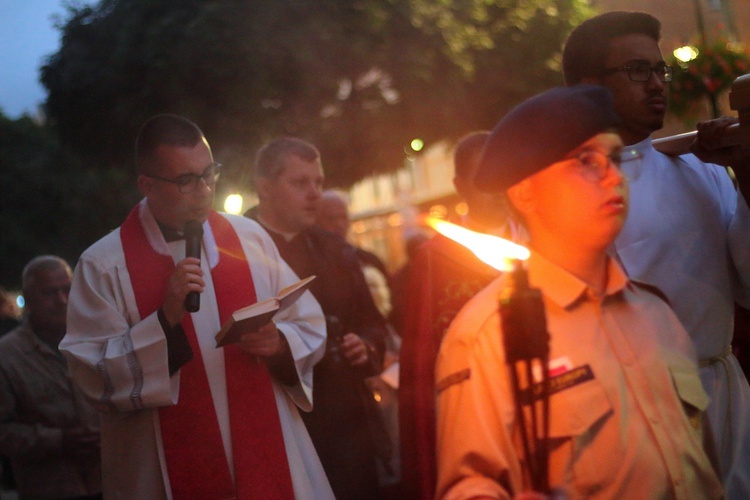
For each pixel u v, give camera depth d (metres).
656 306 1.93
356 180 10.68
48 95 10.55
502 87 10.57
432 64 9.96
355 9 9.51
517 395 1.66
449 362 1.81
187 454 2.79
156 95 9.67
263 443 2.85
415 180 25.42
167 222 2.97
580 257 1.84
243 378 2.88
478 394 1.74
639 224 2.45
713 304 2.45
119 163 10.73
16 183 16.45
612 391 1.76
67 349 2.78
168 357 2.71
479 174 1.85
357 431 3.65
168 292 2.71
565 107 1.77
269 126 9.56
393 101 10.20
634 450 1.73
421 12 9.90
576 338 1.80
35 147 17.02
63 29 10.35
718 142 2.42
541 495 1.53
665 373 1.82
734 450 2.33
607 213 1.78
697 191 2.56
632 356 1.81
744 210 2.43
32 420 4.07
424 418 2.88
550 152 1.77
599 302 1.84
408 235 7.12
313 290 3.79
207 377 2.84
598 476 1.72
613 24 2.57
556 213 1.80
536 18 10.68
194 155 2.89
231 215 3.19
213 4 9.20
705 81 5.64
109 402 2.71
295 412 3.02
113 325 2.81
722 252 2.52
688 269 2.46
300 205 3.76
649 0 8.45
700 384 1.88
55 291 4.14
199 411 2.81
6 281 16.72
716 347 2.43
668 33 8.27
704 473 1.79
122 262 2.91
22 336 4.14
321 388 3.60
